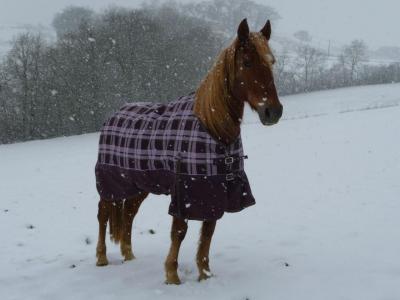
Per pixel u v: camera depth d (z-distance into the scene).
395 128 16.77
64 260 5.32
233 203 4.07
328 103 37.00
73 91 32.12
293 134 18.52
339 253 4.77
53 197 9.94
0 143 32.50
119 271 4.77
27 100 32.69
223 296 3.90
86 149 20.75
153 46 34.94
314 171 10.55
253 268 4.54
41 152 21.34
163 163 4.17
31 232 6.88
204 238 4.27
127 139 4.55
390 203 6.85
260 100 3.60
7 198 10.13
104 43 33.44
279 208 7.29
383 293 3.68
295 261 4.65
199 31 40.31
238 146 4.09
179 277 4.46
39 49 34.09
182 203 3.96
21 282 4.61
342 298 3.66
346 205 7.04
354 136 15.94
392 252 4.63
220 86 3.88
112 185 4.86
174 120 4.18
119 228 5.05
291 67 51.31
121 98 32.81
